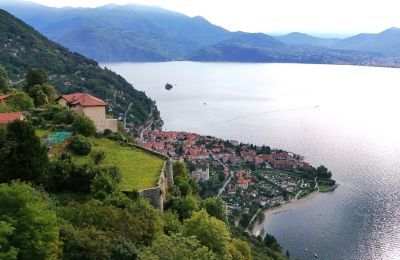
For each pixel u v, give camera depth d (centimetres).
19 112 8188
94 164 6050
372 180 19575
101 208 4369
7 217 3156
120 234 4050
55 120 8219
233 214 15638
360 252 13350
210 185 18400
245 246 7081
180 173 9044
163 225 4950
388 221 15462
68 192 5412
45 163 5197
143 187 5706
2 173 4769
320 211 16550
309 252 13400
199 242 4681
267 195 18100
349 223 15388
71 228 3706
